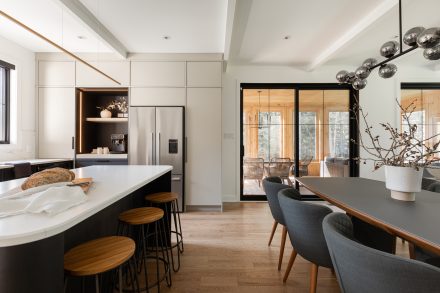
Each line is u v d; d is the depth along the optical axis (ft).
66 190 3.44
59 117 12.46
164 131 12.41
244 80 14.57
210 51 12.40
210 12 8.66
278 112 15.15
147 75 12.52
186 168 12.55
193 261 7.14
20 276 2.38
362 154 14.47
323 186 6.52
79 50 12.19
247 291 5.71
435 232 2.99
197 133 12.59
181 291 5.69
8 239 2.21
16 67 11.43
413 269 1.97
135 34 10.46
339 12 8.61
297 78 14.58
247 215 11.81
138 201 7.75
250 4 8.12
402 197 4.80
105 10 8.53
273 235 8.52
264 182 7.07
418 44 5.06
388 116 14.47
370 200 4.83
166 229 7.68
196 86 12.57
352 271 2.41
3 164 9.11
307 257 4.56
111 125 14.52
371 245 5.89
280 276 6.36
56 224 2.52
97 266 3.16
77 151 12.67
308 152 14.90
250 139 15.20
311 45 11.55
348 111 14.79
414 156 4.73
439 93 14.76
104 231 5.59
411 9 8.28
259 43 11.34
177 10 8.54
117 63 12.50
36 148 12.46
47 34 10.40
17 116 11.50
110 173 6.63
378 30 9.95
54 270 2.61
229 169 14.53
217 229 9.82
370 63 6.89
